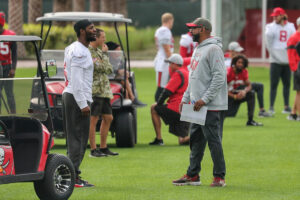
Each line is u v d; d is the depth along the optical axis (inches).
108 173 1129.4
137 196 946.7
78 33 977.5
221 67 976.9
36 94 906.7
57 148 1417.3
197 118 981.2
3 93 877.8
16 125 891.4
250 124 1752.0
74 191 983.0
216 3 3639.3
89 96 984.9
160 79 1867.6
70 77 984.9
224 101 992.2
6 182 834.8
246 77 1765.5
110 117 1280.8
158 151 1365.7
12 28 3196.4
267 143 1457.9
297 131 1642.5
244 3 3745.1
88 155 1311.5
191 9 6250.0
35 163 879.1
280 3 3735.2
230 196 943.7
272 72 1966.0
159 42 1861.5
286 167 1184.8
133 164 1214.3
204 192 970.7
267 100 2348.7
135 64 4008.4
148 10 6333.7
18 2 3193.9
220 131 1023.0
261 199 925.2
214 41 986.1
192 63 1000.9
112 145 1465.3
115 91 1396.4
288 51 1829.5
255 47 3789.4
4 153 834.2
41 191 893.8
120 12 4928.6
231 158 1274.6
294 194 962.7
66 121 995.9
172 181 1038.4
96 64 1216.2
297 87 1819.6
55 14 1504.7
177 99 1425.9
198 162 1022.4
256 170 1154.0
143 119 1902.1
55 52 1445.6
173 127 1445.6
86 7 6348.4
